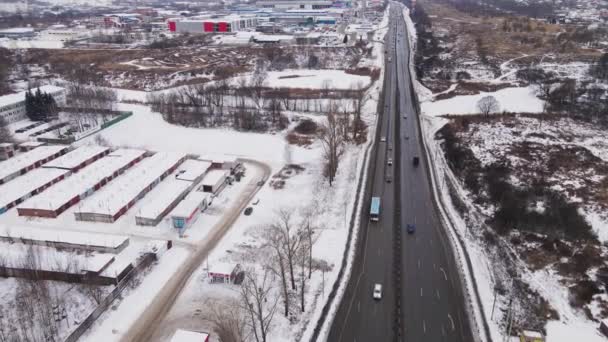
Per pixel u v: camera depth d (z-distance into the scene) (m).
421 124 158.38
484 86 192.38
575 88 169.62
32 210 100.62
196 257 85.62
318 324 67.00
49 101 167.75
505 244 86.94
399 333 65.12
